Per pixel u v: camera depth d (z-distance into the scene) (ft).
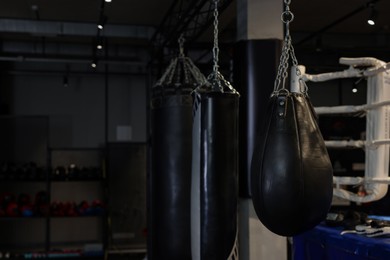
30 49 29.48
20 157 30.14
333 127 25.99
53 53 29.71
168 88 13.80
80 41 29.48
